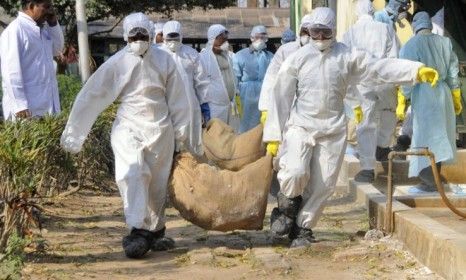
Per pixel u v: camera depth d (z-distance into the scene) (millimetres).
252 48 18047
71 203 13484
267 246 10172
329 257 9500
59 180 12438
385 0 17203
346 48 10016
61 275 8648
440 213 11352
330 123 9953
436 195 11758
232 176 9875
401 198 11625
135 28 9641
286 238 10531
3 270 7371
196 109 13992
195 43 44219
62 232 11125
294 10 27234
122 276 8742
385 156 14586
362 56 9930
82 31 20562
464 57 16438
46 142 10438
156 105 9836
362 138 13797
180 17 44562
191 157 9938
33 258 9359
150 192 9930
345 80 9969
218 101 16422
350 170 14289
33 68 11102
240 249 10031
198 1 36250
